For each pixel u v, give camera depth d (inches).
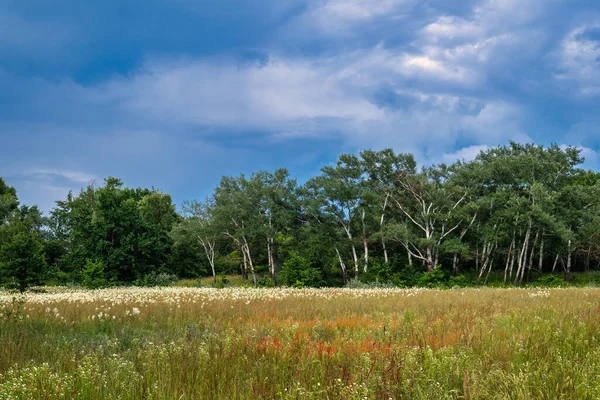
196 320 529.3
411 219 2292.1
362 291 1104.2
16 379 235.0
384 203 2329.0
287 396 219.6
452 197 2299.5
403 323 451.8
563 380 233.5
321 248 2154.3
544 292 933.2
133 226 2190.0
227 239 2679.6
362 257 2380.7
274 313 598.5
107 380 252.4
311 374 253.9
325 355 301.4
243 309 645.9
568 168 2335.1
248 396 226.8
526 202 2080.5
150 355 302.2
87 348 353.4
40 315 556.7
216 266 2859.3
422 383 239.5
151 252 2249.0
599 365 255.3
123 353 335.3
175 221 3080.7
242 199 2322.8
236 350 318.3
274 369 264.8
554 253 2322.8
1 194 3378.4
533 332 366.0
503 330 379.6
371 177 2380.7
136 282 2030.0
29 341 374.6
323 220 2300.7
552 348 304.5
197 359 295.0
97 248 2054.6
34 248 1566.2
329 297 829.8
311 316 581.6
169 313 587.2
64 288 1774.1
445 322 464.8
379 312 568.1
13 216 2874.0
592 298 747.4
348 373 258.4
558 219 2108.8
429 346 318.0
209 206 2544.3
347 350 317.1
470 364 267.9
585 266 2443.4
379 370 256.8
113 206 2202.3
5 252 1540.4
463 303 678.5
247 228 2316.7
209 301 768.3
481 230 2187.5
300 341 359.6
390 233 2107.5
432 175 2367.1
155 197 3115.2
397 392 234.8
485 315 514.0
